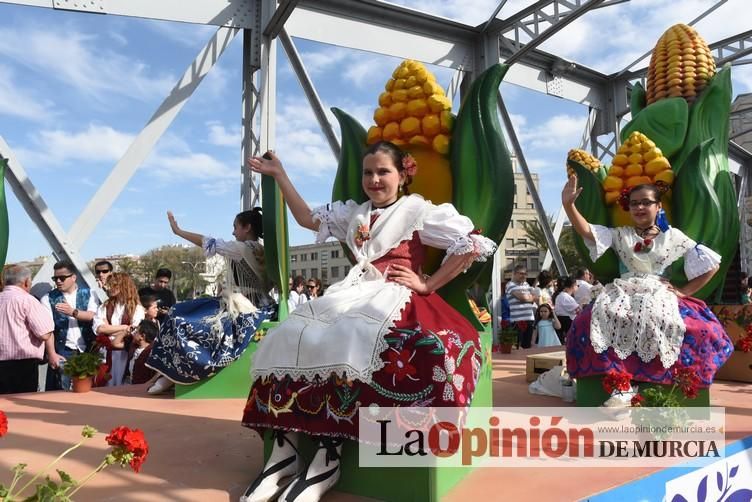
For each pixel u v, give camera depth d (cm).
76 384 434
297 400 198
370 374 186
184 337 401
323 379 193
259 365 208
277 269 414
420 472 186
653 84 506
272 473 197
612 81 1098
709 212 411
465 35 869
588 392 324
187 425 315
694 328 298
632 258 327
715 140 455
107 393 431
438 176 294
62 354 532
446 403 184
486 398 248
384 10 783
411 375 187
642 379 299
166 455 252
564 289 850
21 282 473
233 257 423
